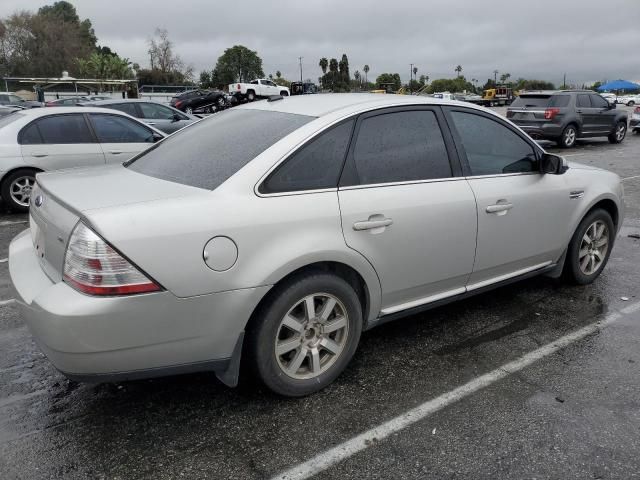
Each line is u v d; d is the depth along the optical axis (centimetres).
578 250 459
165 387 320
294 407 299
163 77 7375
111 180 309
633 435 277
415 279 341
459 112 374
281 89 4234
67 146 785
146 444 269
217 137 342
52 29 7369
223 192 274
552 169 407
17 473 248
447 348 369
